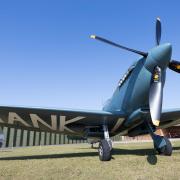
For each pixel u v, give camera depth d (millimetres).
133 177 5633
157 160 7766
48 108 9070
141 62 9023
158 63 8195
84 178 5695
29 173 6352
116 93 10641
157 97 8289
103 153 8414
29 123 10648
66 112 9320
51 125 10914
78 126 11070
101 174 6051
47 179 5664
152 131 9844
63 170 6629
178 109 10234
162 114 10570
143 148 14258
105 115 9633
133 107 9398
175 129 42531
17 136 25781
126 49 8914
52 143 31656
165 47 7883
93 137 11398
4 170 6832
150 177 5582
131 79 9461
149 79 8516
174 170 6207
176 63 9359
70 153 12227
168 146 9008
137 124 10102
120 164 7363
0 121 10438
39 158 9805
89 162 8086
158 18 9172
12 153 13508
